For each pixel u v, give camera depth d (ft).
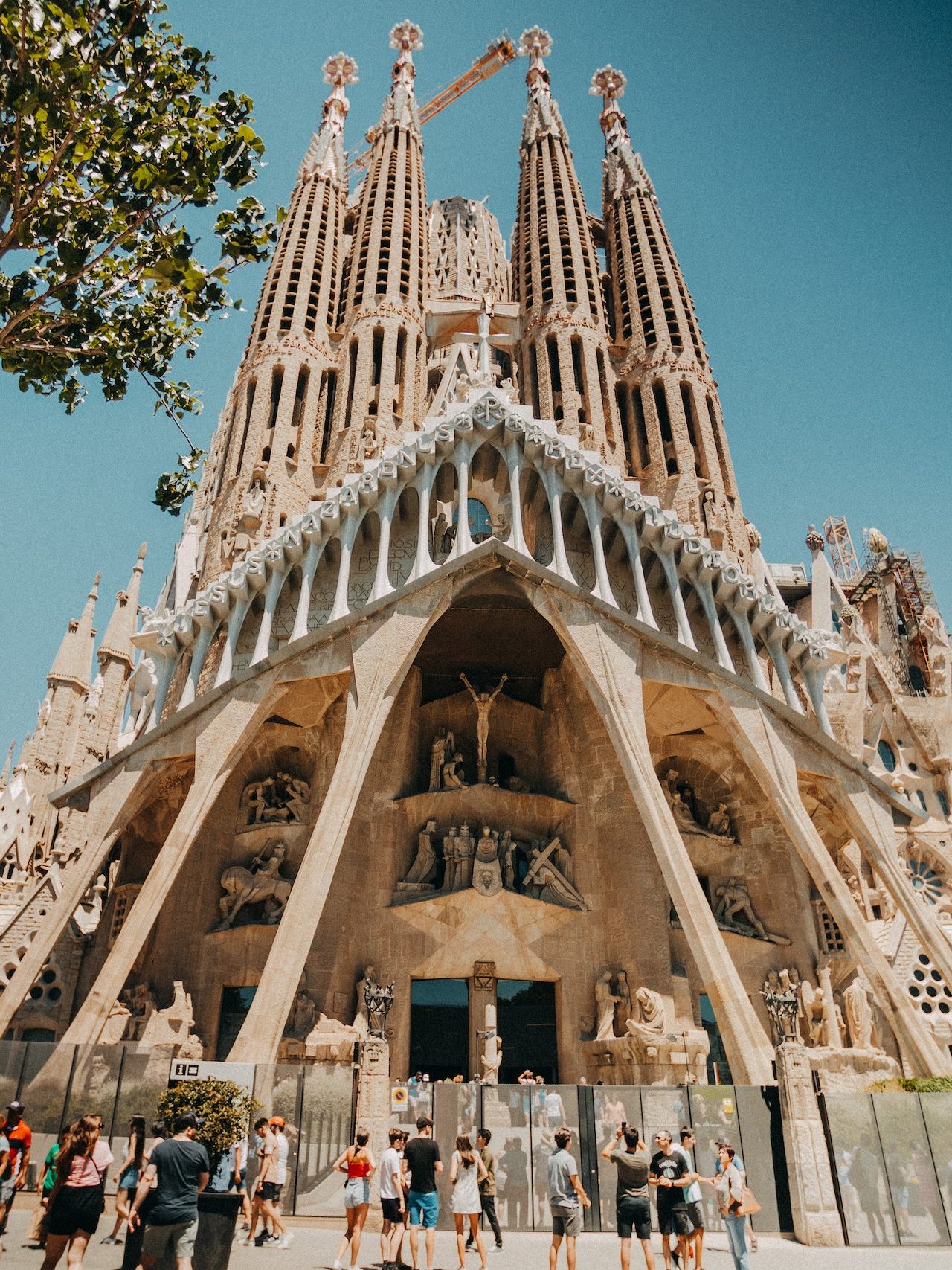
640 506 117.08
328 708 119.96
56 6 42.09
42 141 42.37
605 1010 105.19
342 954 106.42
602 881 115.14
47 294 43.19
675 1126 64.49
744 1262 43.09
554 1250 41.63
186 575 160.56
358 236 189.06
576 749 124.67
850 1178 61.57
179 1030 99.60
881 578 213.46
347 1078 67.36
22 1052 69.72
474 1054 103.81
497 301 192.24
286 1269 43.86
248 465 149.07
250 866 115.03
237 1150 53.93
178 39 47.91
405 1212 45.06
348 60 230.27
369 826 115.65
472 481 124.26
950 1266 50.16
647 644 111.45
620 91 234.38
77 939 120.47
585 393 166.81
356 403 159.43
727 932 111.86
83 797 115.34
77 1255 33.27
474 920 109.29
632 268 186.80
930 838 141.49
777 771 108.27
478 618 120.78
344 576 112.57
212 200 45.68
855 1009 105.60
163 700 119.14
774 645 122.93
